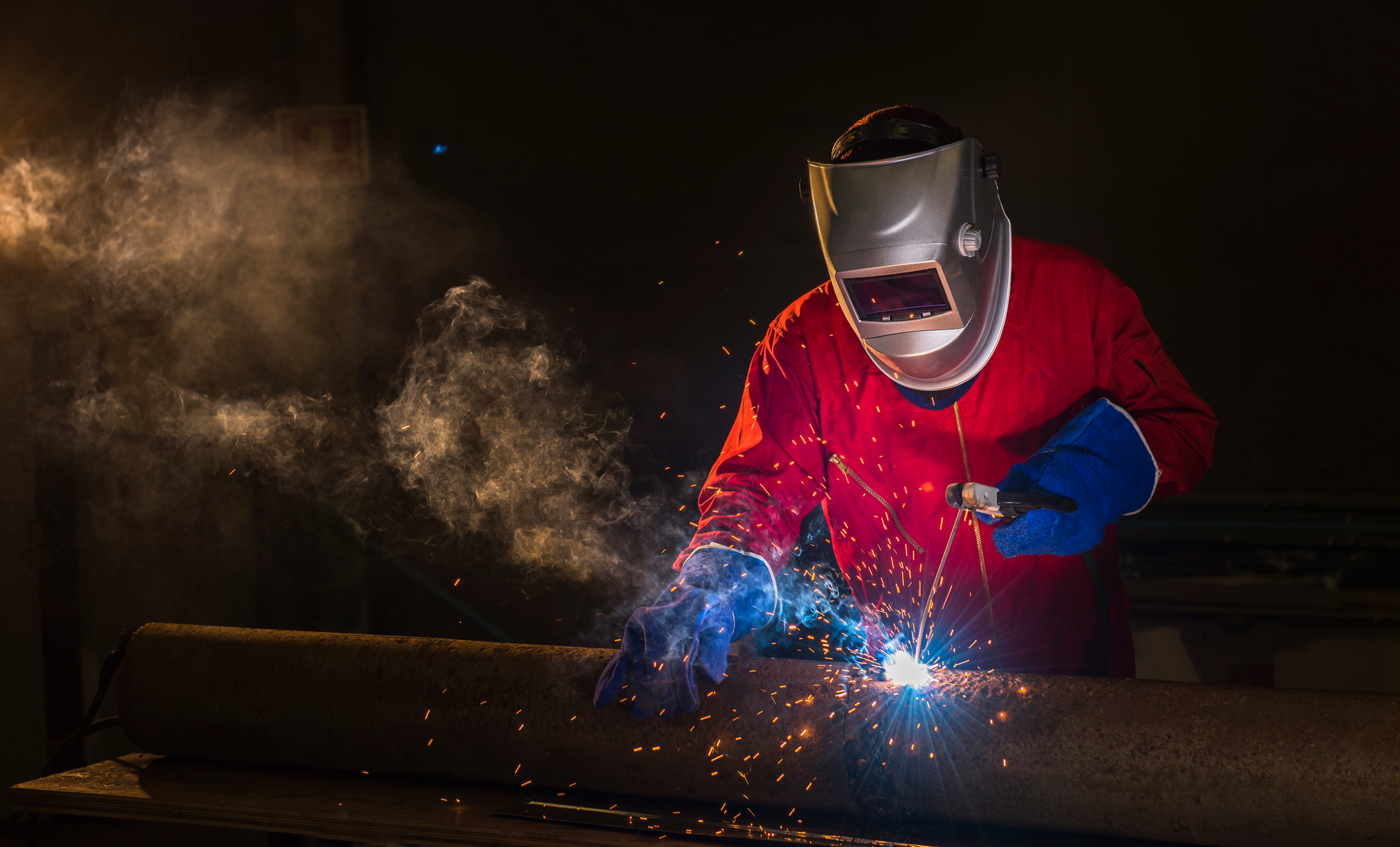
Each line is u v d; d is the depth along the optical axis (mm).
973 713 1097
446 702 1250
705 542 1259
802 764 1120
